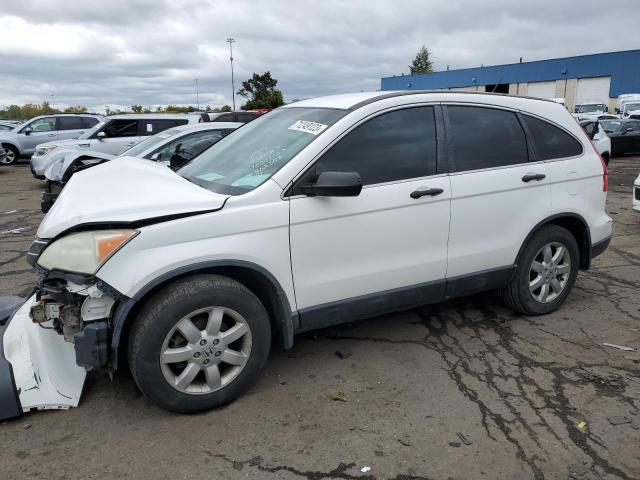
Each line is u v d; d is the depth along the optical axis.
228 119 17.80
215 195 3.13
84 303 2.90
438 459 2.75
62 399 3.14
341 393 3.35
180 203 2.98
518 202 4.09
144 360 2.90
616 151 19.12
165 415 3.13
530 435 2.93
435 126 3.79
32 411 3.15
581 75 44.75
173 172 3.80
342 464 2.72
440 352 3.89
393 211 3.53
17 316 3.59
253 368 3.24
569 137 4.45
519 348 3.95
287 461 2.74
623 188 12.27
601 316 4.51
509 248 4.12
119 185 3.28
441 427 3.00
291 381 3.50
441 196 3.71
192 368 3.04
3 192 12.89
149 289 2.86
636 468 2.68
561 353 3.87
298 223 3.23
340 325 4.36
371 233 3.48
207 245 2.98
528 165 4.16
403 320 4.46
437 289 3.85
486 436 2.92
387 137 3.59
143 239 2.84
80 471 2.67
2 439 2.91
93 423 3.05
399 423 3.04
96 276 2.77
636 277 5.57
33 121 19.73
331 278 3.41
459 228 3.85
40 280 3.02
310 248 3.30
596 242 4.62
